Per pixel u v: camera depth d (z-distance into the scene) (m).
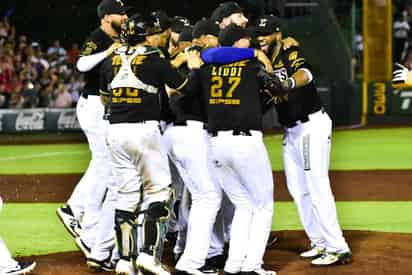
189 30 21.78
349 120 72.19
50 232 28.05
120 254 20.14
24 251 24.98
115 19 21.81
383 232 25.92
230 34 20.11
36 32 80.69
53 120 68.25
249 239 20.27
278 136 62.06
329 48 74.31
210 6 76.81
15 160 50.28
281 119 21.86
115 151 19.89
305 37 73.88
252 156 19.72
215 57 19.97
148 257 19.66
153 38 20.02
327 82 72.06
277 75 21.17
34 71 70.00
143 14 20.14
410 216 30.20
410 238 24.89
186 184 20.81
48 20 80.75
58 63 71.88
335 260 21.50
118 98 19.72
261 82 20.00
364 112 72.75
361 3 83.00
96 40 22.09
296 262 22.09
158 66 19.55
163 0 75.62
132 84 19.55
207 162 20.50
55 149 56.88
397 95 72.44
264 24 21.27
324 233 21.58
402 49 81.69
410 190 36.19
